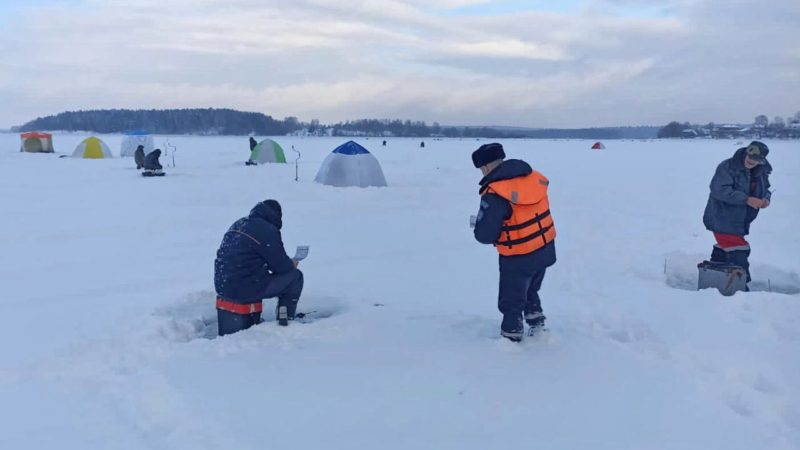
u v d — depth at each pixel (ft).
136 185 58.80
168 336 16.85
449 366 13.61
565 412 11.39
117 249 29.09
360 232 33.60
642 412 11.37
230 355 14.47
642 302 18.85
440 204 46.70
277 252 16.61
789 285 22.17
